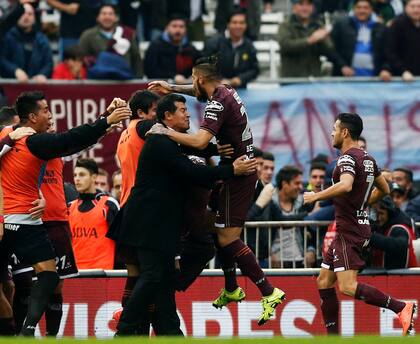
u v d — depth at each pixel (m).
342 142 33.84
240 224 31.66
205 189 31.95
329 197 32.69
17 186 31.22
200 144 30.78
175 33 47.94
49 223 33.59
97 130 30.52
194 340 24.53
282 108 47.66
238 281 37.16
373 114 47.84
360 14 50.03
